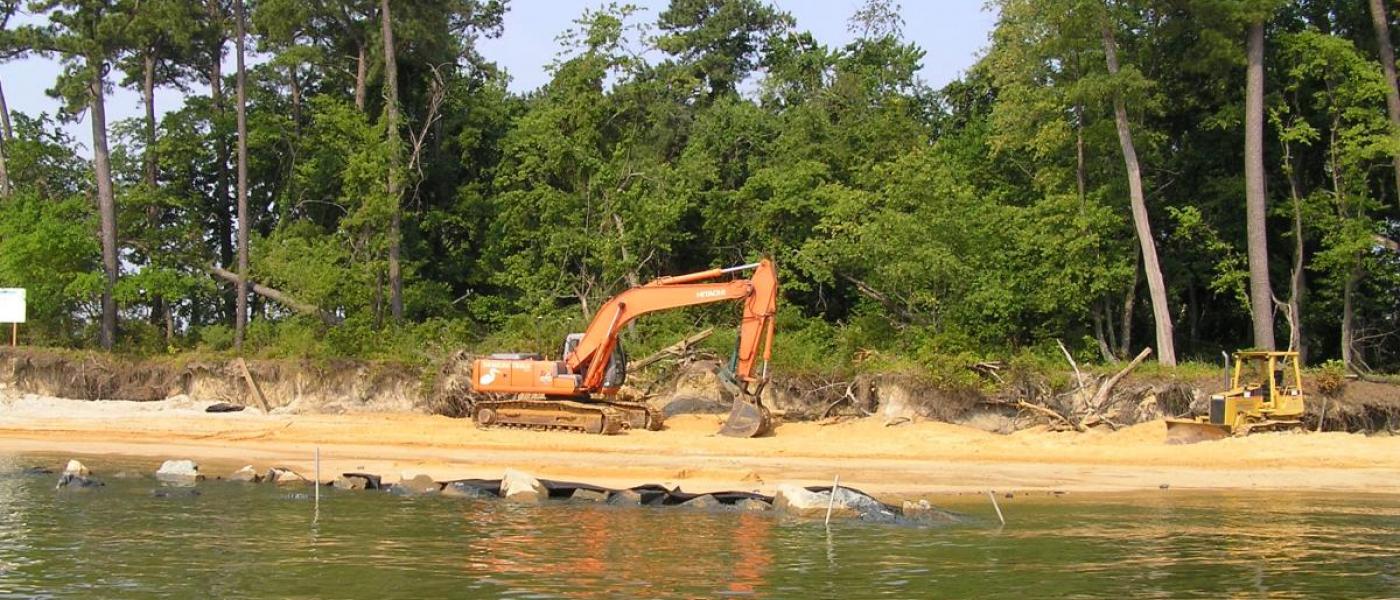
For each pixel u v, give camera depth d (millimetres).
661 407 34500
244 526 17188
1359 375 33406
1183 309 42656
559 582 13344
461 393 34812
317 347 37531
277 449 28062
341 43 47219
